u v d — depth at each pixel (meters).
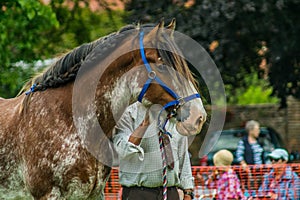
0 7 18.48
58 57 9.70
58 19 23.25
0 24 18.19
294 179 14.73
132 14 20.11
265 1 18.89
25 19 19.05
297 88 21.48
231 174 14.45
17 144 9.44
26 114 9.37
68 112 9.07
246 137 17.11
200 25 19.08
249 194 14.66
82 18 23.56
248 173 14.73
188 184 10.34
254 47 20.23
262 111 29.02
